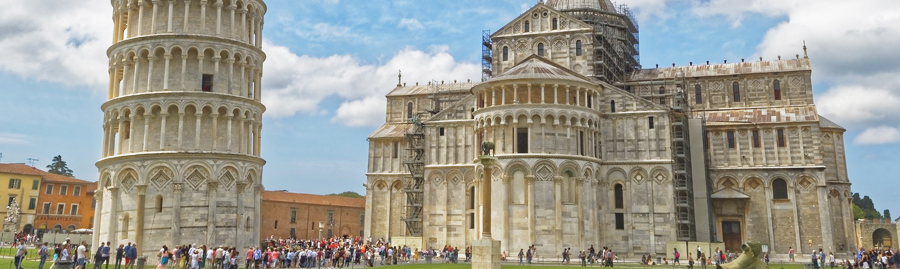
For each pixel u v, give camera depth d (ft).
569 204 241.76
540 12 300.20
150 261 194.80
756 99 313.94
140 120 207.41
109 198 206.69
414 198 309.42
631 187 258.37
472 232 273.54
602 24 323.37
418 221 303.07
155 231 196.95
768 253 268.21
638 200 256.73
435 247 278.87
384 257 231.91
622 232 255.70
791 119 287.69
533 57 281.54
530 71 249.55
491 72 307.58
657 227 252.62
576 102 249.14
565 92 248.11
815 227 274.57
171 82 207.51
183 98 204.03
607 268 207.51
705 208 274.16
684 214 261.65
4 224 409.90
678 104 278.67
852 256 290.97
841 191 313.32
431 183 284.61
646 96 284.41
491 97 254.47
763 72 313.12
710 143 297.53
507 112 244.63
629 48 352.49
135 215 199.21
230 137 208.95
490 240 159.12
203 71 209.67
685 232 260.01
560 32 293.43
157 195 199.11
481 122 252.62
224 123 210.18
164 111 203.31
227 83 213.25
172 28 210.59
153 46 207.72
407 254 259.80
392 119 382.42
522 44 300.20
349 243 273.33
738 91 317.63
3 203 440.04
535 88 247.50
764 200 284.20
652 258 249.55
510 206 239.71
